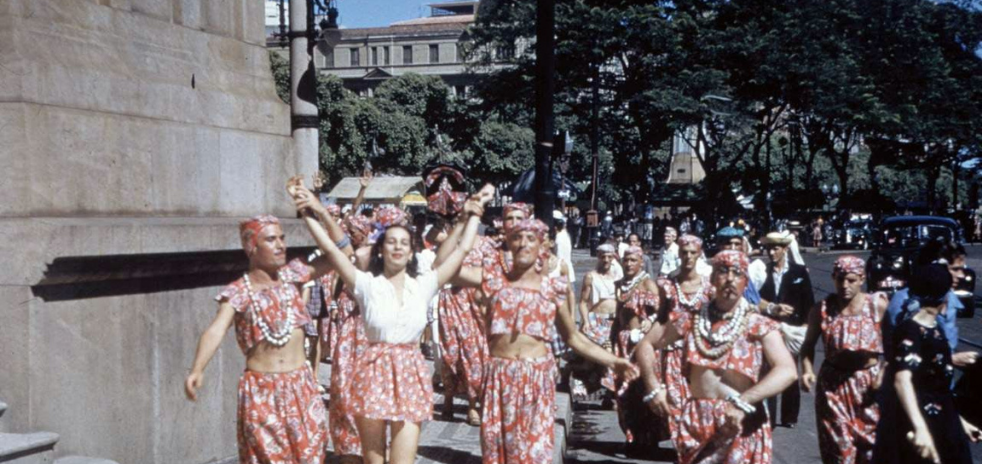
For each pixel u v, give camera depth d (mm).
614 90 48938
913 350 6062
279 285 5879
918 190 103250
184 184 8047
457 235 6691
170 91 8047
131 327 7094
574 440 10562
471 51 53250
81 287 6723
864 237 62438
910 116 46250
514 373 6793
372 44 135000
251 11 9430
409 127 72062
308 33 14297
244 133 8812
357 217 9094
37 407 6434
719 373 6020
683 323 6137
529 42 55188
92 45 7430
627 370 6770
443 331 10117
